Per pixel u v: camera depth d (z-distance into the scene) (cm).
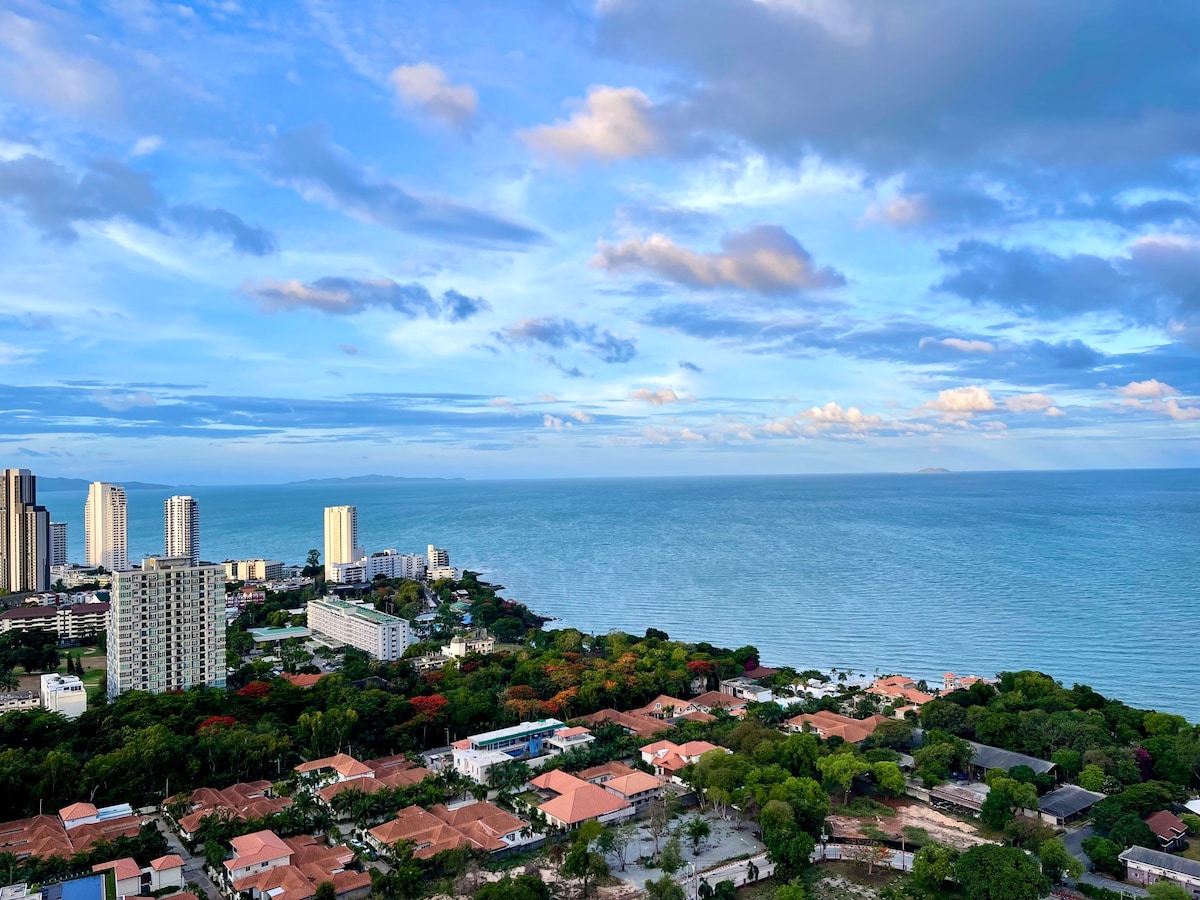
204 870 14262
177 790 17238
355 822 15888
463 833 14962
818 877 14338
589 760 19025
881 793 17925
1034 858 14400
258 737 18650
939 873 13425
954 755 18450
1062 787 17338
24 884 12750
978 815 16800
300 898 12612
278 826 14938
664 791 17450
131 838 14588
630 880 14025
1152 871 13838
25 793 16138
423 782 17212
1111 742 19075
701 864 14688
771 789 15912
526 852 15088
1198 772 18012
